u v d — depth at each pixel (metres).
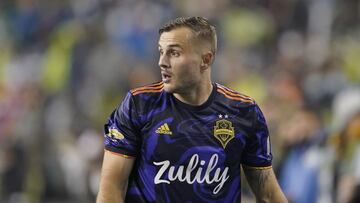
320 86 35.75
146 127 14.12
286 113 27.77
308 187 23.44
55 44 48.16
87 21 50.50
